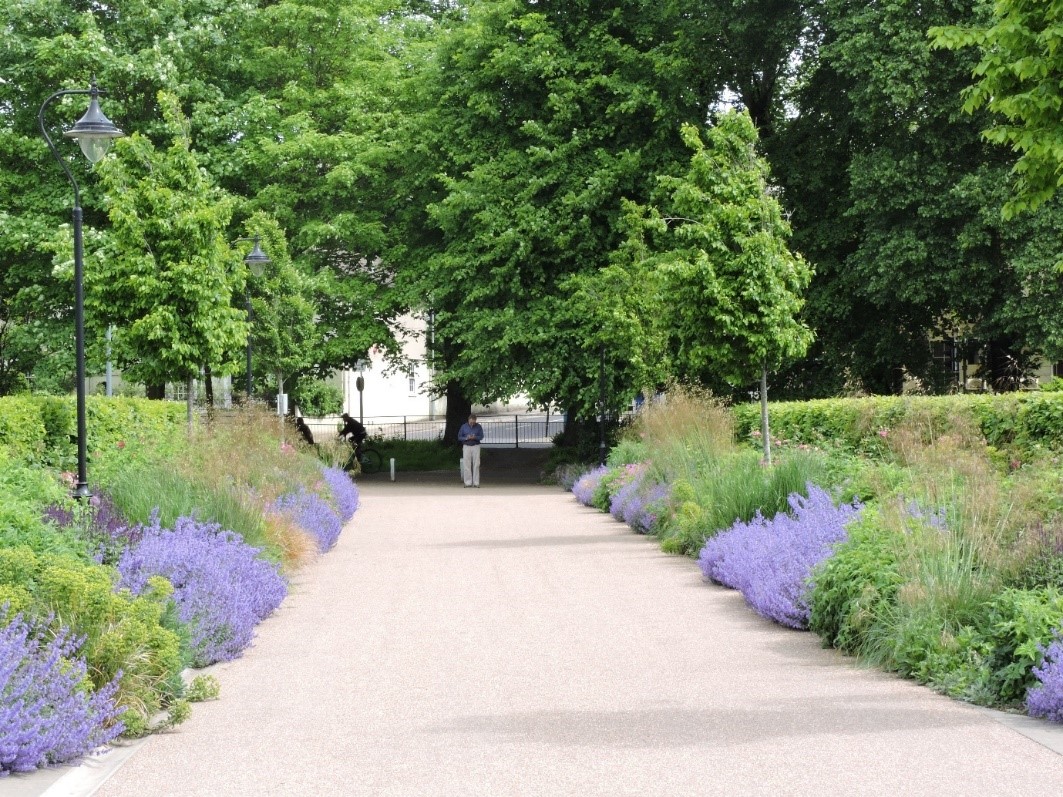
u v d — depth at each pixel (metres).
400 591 12.20
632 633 9.64
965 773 5.60
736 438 22.45
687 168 30.58
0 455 12.69
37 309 31.98
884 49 25.83
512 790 5.47
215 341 18.72
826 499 11.85
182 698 7.46
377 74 35.78
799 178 29.89
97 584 7.20
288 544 13.80
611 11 32.75
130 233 18.19
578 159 31.84
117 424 19.92
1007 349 29.08
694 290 17.81
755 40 29.86
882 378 30.94
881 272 26.27
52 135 32.34
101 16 33.81
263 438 18.44
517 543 16.78
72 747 5.96
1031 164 10.44
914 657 7.91
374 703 7.35
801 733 6.41
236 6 33.88
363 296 34.31
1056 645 6.90
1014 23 9.97
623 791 5.41
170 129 19.55
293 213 33.84
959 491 9.64
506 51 32.06
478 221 32.19
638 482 19.25
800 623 9.72
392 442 43.91
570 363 31.66
